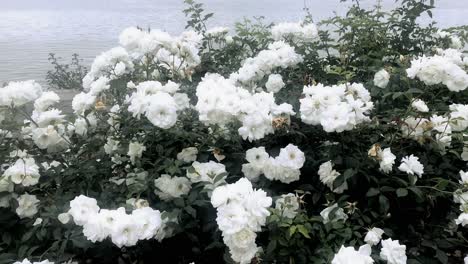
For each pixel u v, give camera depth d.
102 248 2.15
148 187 2.25
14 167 2.22
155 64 3.04
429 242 2.44
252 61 3.33
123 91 2.67
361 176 2.32
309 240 2.08
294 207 2.13
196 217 2.26
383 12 3.98
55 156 2.55
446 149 2.57
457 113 2.51
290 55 3.15
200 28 3.97
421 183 2.44
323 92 2.29
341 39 3.83
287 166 2.26
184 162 2.35
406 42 3.88
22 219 2.31
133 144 2.35
